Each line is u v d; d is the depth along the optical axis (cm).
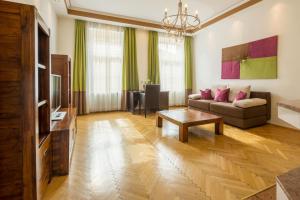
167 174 193
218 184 174
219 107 420
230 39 501
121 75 566
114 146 274
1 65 123
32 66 129
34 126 130
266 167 208
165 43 627
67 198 154
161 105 557
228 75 512
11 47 124
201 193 160
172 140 302
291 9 357
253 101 371
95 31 527
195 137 316
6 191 128
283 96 379
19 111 128
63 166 190
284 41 372
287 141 295
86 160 226
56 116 249
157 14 506
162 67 628
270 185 172
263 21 411
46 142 166
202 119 311
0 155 126
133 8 466
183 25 339
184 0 414
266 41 404
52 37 408
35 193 133
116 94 564
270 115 404
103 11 489
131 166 211
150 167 208
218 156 238
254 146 273
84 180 181
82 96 517
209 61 588
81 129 366
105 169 204
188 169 204
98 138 311
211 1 421
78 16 479
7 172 127
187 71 657
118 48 557
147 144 283
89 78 529
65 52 500
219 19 501
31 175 131
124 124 410
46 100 180
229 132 345
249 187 169
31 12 127
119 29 555
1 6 121
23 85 127
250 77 446
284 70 374
